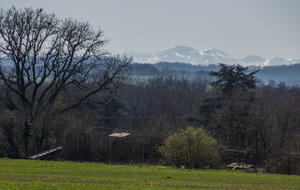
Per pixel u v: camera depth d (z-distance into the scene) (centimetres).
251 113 9862
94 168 5369
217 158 7125
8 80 8844
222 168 7356
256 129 9588
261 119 9994
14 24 8706
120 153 8844
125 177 4469
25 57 9000
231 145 9769
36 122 9019
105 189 3152
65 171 4688
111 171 5062
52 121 9544
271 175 5975
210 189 3662
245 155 8838
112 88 10838
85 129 10331
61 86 9700
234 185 4212
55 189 2966
